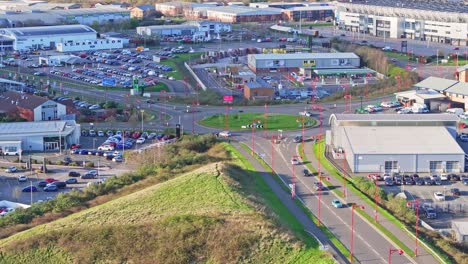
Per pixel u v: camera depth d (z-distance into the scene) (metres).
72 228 20.91
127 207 22.36
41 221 22.58
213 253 19.38
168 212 21.53
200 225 20.20
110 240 20.14
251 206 21.83
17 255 20.12
